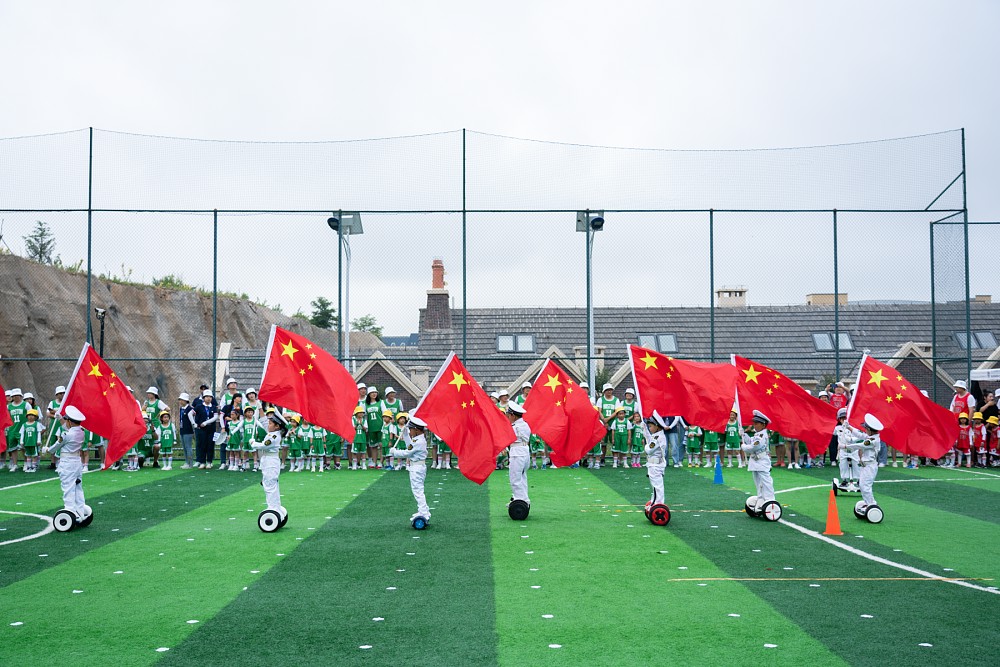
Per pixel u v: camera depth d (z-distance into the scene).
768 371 17.31
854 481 20.12
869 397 17.12
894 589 10.77
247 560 12.50
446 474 24.31
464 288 27.98
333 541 13.99
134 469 25.56
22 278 42.47
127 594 10.52
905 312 38.91
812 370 37.12
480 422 15.93
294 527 15.38
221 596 10.41
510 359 27.69
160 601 10.20
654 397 16.42
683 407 16.73
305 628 9.06
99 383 15.92
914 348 34.50
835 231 28.84
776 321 38.38
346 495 19.75
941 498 19.42
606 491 20.61
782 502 18.62
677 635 8.84
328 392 15.48
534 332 38.38
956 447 26.97
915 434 17.42
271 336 15.37
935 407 17.48
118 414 16.05
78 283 45.91
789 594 10.51
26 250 44.78
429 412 15.62
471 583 11.06
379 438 26.27
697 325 38.41
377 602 10.12
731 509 17.66
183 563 12.30
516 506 16.25
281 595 10.45
